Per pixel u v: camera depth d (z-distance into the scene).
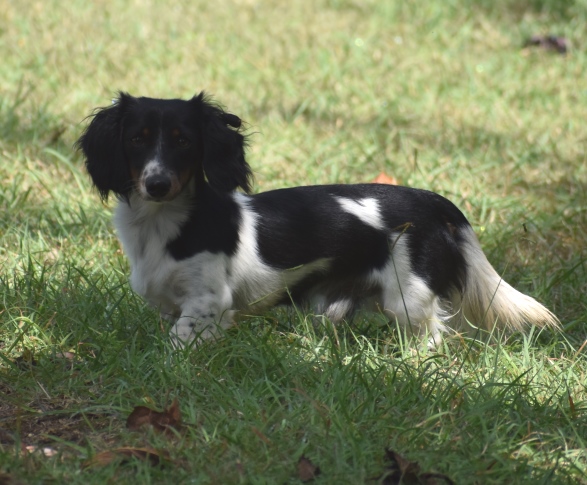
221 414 6.65
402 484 5.95
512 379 7.56
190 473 5.97
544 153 13.83
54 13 19.69
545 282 9.69
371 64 17.86
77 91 15.30
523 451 6.37
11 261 9.56
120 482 5.80
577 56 18.97
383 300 8.54
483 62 18.27
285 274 8.34
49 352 7.71
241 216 8.25
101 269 9.41
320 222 8.41
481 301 8.81
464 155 13.54
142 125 7.84
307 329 8.14
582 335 8.73
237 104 15.30
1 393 7.08
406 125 14.83
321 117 14.94
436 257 8.52
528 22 20.73
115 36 18.59
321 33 19.69
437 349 8.41
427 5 21.62
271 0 22.09
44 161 12.56
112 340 7.71
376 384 7.11
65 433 6.62
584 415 6.86
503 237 10.78
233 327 8.20
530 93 16.50
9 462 6.00
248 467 6.00
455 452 6.32
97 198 11.57
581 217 11.55
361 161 13.08
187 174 7.88
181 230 7.96
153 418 6.56
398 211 8.55
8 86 15.41
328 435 6.37
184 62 17.38
